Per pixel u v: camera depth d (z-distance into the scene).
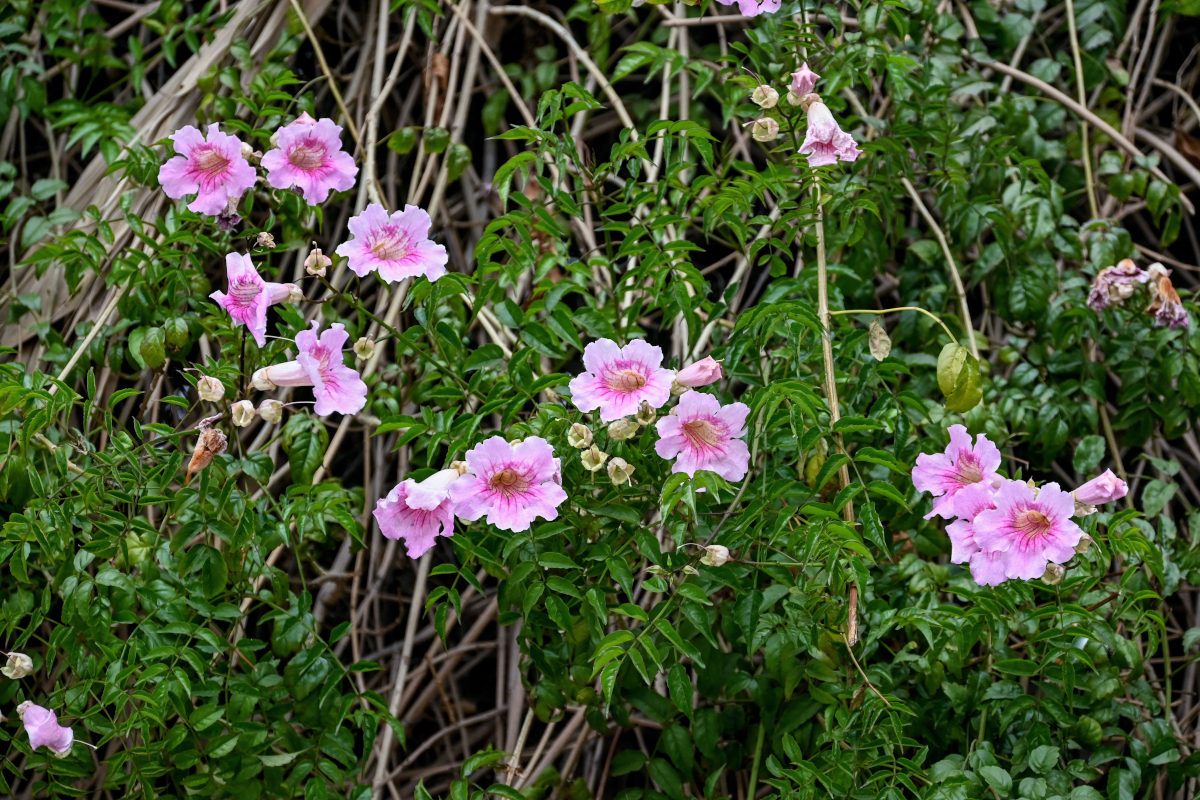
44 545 2.11
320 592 2.40
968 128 2.38
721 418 2.02
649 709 2.16
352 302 2.12
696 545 2.04
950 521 2.20
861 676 2.11
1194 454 2.41
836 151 2.13
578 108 2.16
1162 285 2.28
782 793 2.07
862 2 2.26
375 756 2.32
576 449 2.07
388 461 2.43
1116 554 2.18
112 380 2.37
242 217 2.19
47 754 2.13
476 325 2.41
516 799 2.08
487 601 2.41
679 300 2.14
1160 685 2.32
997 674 2.15
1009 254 2.33
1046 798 2.07
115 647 2.12
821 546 2.04
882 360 2.14
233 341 2.18
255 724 2.13
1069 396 2.36
